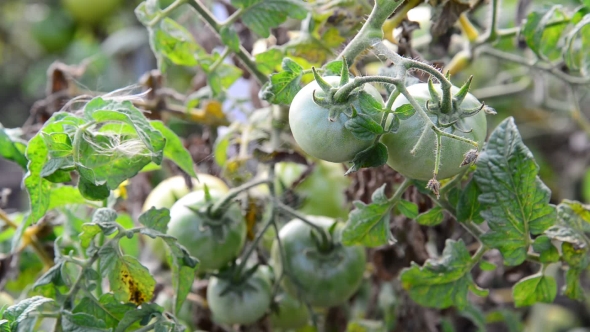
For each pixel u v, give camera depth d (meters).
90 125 0.76
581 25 0.84
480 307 1.08
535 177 0.80
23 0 1.75
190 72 1.31
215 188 0.94
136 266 0.79
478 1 0.93
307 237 0.91
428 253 0.92
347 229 0.82
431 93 0.71
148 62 1.52
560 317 1.31
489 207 0.80
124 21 1.56
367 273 1.01
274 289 0.92
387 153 0.71
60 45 1.54
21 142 0.90
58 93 1.02
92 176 0.75
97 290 0.84
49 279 0.79
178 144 0.83
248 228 0.94
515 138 0.80
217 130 1.04
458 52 1.03
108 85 1.48
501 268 1.01
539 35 0.91
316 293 0.91
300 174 0.98
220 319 0.92
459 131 0.71
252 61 0.89
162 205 0.96
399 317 0.99
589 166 1.31
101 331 0.78
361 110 0.70
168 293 0.98
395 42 0.88
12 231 0.97
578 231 0.83
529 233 0.81
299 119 0.71
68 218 0.89
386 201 0.81
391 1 0.72
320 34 0.89
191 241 0.88
